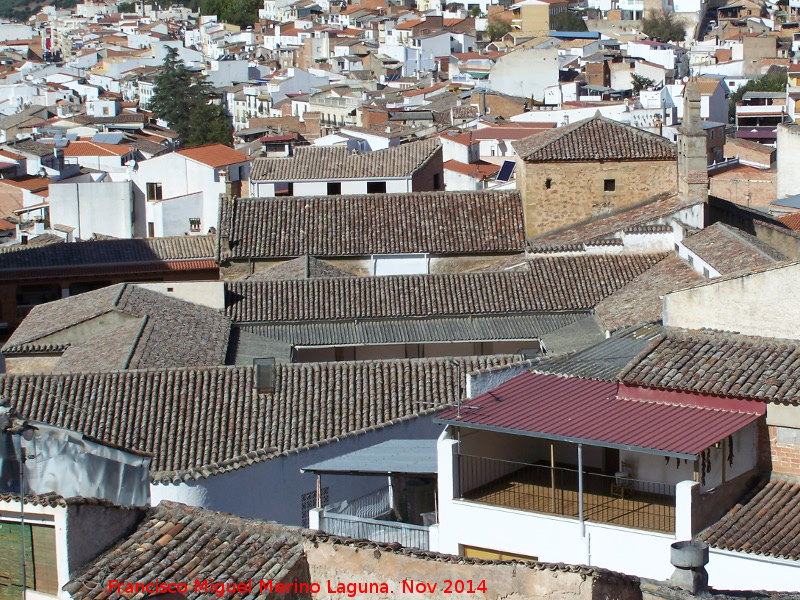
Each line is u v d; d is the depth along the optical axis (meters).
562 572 23.69
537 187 69.38
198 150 112.56
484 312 61.41
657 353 34.75
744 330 39.31
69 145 135.50
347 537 25.94
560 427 30.95
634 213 68.06
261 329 61.00
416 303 62.03
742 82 178.25
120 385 44.50
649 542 29.31
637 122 121.44
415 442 37.38
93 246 89.62
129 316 57.00
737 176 101.19
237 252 69.56
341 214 71.56
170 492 35.00
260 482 36.66
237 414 43.16
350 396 44.03
